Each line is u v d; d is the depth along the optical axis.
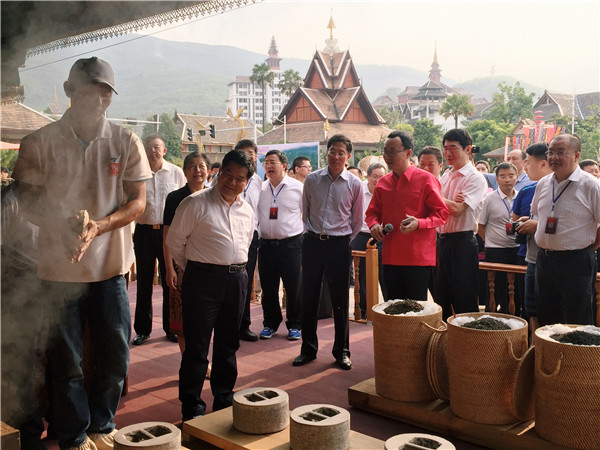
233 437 2.71
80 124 2.37
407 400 3.18
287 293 5.02
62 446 2.54
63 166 2.38
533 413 2.89
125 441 2.33
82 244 2.25
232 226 3.05
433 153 4.71
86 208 2.45
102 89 2.31
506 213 5.14
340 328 4.19
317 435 2.47
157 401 3.56
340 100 53.69
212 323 3.10
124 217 2.46
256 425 2.72
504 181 5.12
